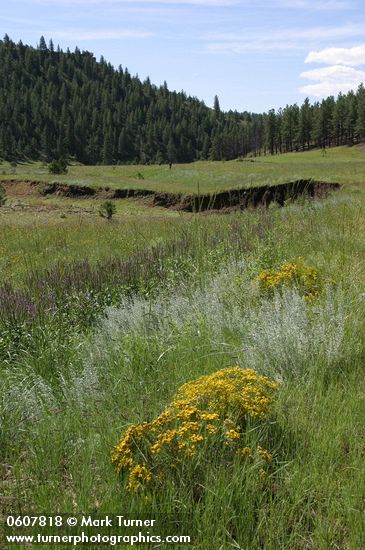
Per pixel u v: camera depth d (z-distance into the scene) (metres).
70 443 3.31
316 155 116.88
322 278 6.50
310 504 2.68
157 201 38.28
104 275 6.89
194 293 6.33
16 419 3.60
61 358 4.73
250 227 10.01
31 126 192.12
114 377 4.25
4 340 4.99
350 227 10.01
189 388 3.43
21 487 2.91
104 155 194.38
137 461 2.87
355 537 2.43
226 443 2.93
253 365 4.29
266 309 5.20
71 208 36.00
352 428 3.30
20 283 7.86
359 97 143.75
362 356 4.49
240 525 2.52
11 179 44.78
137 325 5.27
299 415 3.46
